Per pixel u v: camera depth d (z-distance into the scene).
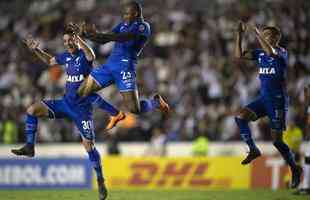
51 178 63.34
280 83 40.56
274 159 62.31
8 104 80.19
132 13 37.69
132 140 73.75
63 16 94.69
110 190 52.81
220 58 83.25
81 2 97.31
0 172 63.59
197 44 86.12
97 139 73.88
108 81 38.12
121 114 40.38
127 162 64.31
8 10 98.81
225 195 48.28
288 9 89.12
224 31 87.38
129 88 37.56
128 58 37.59
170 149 72.50
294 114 69.19
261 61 40.75
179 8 94.56
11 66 87.19
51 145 73.88
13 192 51.25
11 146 73.19
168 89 79.12
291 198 45.91
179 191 53.06
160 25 90.06
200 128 73.19
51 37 91.81
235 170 63.09
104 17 93.12
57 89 81.06
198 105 76.62
